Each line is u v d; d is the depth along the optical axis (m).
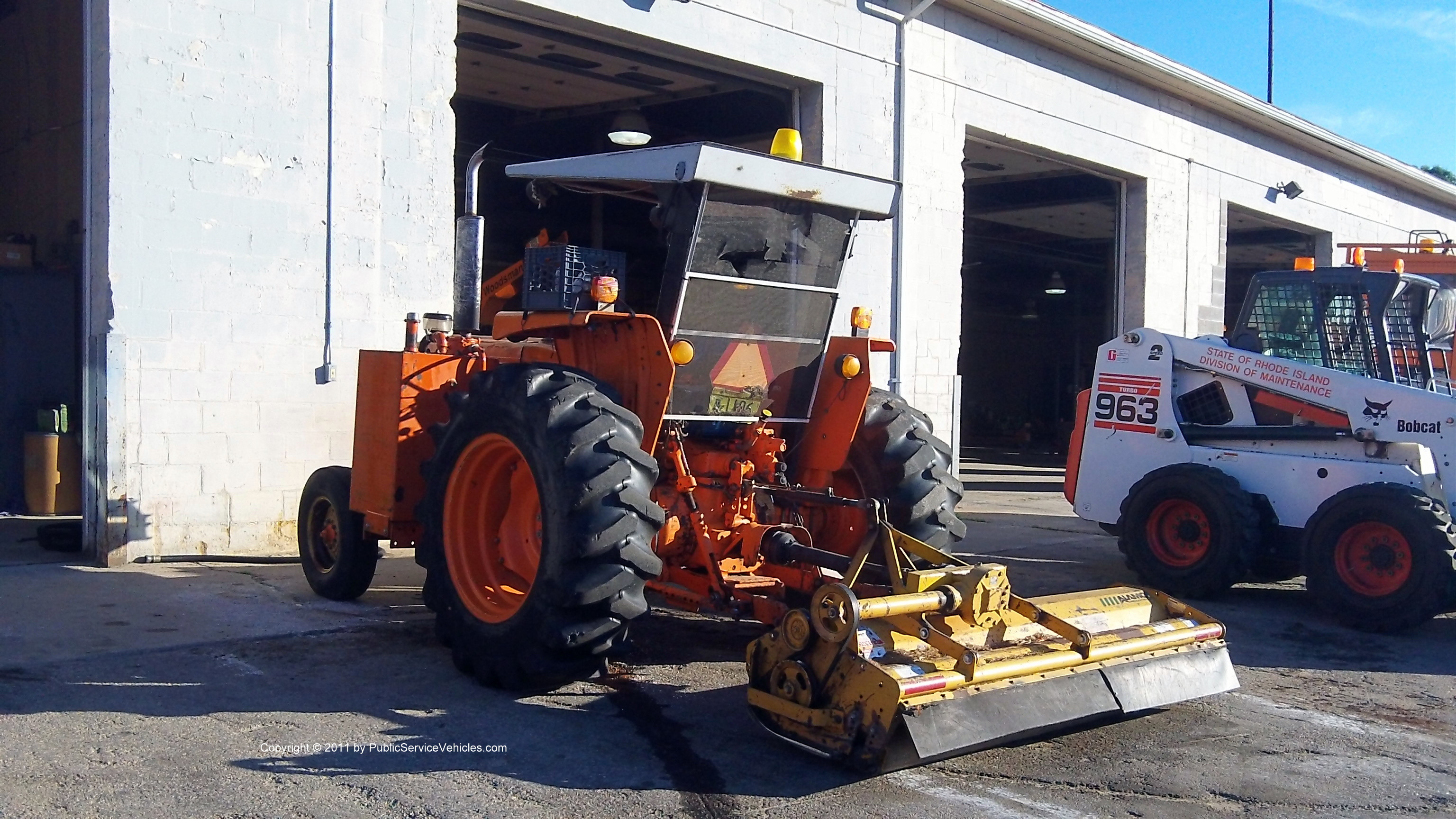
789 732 4.18
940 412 13.11
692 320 5.30
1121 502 8.38
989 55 13.53
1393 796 4.10
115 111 7.54
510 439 4.96
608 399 4.98
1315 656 6.32
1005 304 31.14
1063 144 14.59
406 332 6.64
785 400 5.84
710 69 11.34
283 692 4.88
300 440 8.40
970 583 4.34
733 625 6.35
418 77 8.97
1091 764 4.33
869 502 4.54
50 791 3.73
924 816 3.75
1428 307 8.72
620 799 3.81
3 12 12.53
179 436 7.84
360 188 8.67
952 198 13.16
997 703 4.07
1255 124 17.73
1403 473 7.23
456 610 5.20
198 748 4.17
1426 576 6.66
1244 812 3.90
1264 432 7.94
